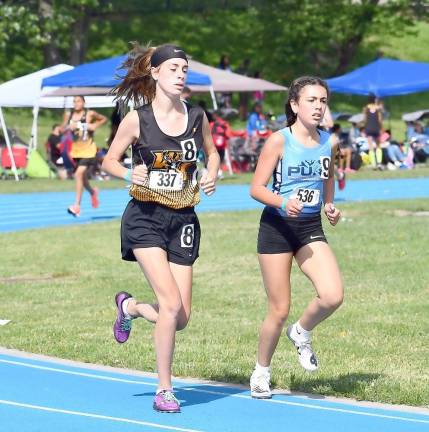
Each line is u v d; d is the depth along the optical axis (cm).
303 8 7600
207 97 6794
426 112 5922
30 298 1920
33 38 6562
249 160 5341
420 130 5947
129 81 1139
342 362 1395
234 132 5416
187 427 1070
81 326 1662
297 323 1189
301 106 1136
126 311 1209
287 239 1147
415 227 2834
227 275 2144
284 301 1161
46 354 1475
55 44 6969
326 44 7738
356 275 2102
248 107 7231
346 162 5309
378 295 1892
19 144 5281
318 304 1144
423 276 2072
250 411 1141
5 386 1265
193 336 1581
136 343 1532
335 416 1124
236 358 1426
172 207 1118
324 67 7862
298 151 1141
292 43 7650
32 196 4103
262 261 1161
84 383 1284
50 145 5134
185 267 1133
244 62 6688
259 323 1683
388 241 2550
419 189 4412
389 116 7144
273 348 1192
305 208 1147
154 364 1388
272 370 1338
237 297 1908
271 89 5069
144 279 2103
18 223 3183
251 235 2730
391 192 4262
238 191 4306
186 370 1347
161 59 1117
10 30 6481
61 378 1313
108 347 1497
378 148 5534
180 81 1112
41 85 4700
